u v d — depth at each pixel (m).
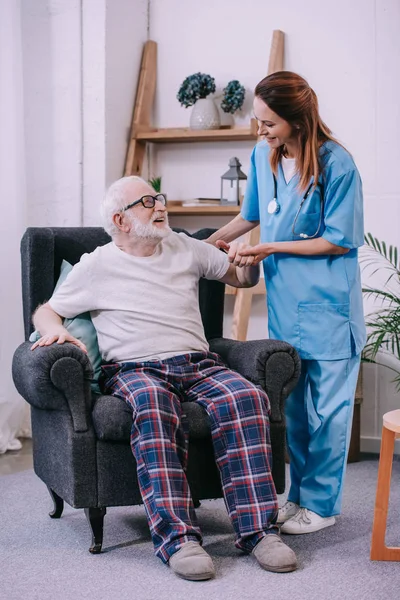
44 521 2.48
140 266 2.33
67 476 2.12
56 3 3.51
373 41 3.38
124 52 3.61
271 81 2.17
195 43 3.71
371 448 3.45
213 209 3.51
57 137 3.56
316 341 2.29
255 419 2.09
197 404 2.15
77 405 2.10
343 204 2.21
